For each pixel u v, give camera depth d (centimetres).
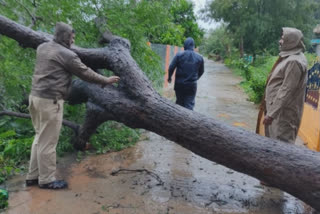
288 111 360
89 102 420
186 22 1836
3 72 469
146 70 581
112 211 311
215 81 1734
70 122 469
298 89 354
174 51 1373
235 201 342
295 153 286
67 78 349
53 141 351
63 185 356
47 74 336
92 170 411
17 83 482
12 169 403
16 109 537
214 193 359
